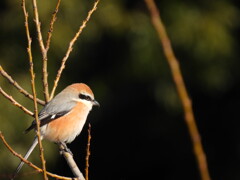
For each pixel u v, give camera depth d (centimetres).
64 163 1514
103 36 1536
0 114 1314
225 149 1598
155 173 1644
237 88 1571
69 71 1494
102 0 1470
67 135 763
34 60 1411
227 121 1603
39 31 579
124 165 1662
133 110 1616
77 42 1444
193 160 1593
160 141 1623
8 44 1420
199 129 1611
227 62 1495
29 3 1350
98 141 1655
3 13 1430
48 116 743
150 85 1505
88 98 784
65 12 1395
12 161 1311
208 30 1466
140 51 1472
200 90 1580
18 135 1333
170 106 1490
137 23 1480
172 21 1483
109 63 1551
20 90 600
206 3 1508
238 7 1546
